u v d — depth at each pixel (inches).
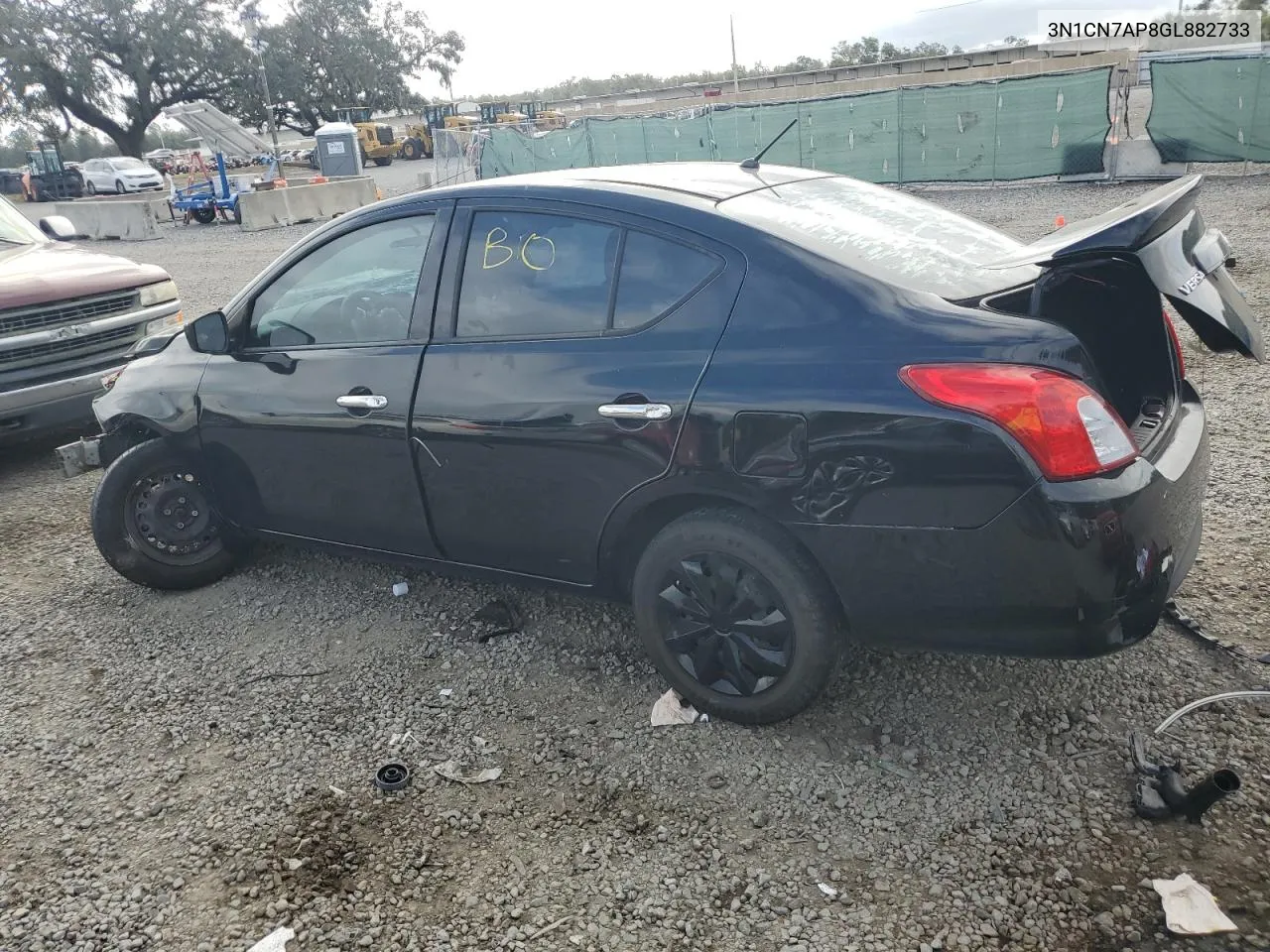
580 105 2354.8
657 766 123.2
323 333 155.4
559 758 126.4
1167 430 118.4
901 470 104.3
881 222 131.9
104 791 126.3
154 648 162.6
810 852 107.7
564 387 126.1
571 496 130.0
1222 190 555.8
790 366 110.7
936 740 123.1
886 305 109.2
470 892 105.7
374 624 164.9
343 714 139.6
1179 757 115.6
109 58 2049.7
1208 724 120.7
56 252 285.7
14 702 148.6
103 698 148.3
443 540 147.0
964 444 100.7
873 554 108.3
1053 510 98.5
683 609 125.9
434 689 143.9
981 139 706.2
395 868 109.7
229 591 181.2
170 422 171.2
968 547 103.2
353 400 146.2
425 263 142.9
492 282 136.6
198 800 123.1
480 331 136.9
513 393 130.6
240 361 163.9
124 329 271.0
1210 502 179.3
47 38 1955.0
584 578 135.8
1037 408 98.6
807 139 778.8
